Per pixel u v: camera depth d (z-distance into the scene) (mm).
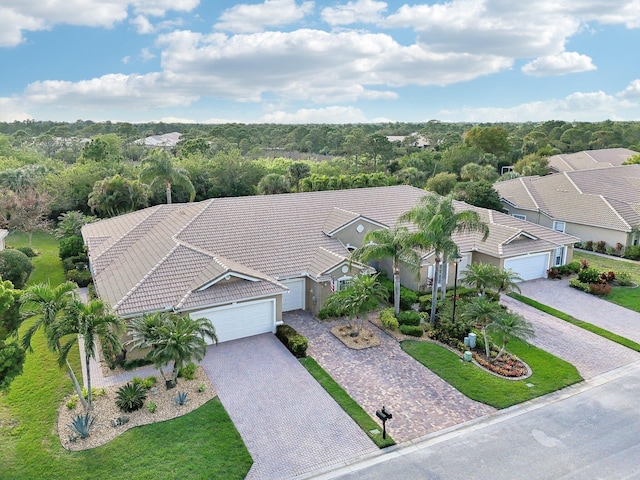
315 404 18984
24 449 16125
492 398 19578
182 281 24484
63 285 17406
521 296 31297
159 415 18031
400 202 38906
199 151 80875
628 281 33375
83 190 54188
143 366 21906
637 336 25609
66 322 16703
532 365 22391
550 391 20219
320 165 83250
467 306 23953
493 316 22516
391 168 92875
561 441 16875
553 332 26062
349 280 27875
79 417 16734
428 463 15688
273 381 20656
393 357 23016
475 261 34281
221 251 28578
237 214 32875
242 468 15336
